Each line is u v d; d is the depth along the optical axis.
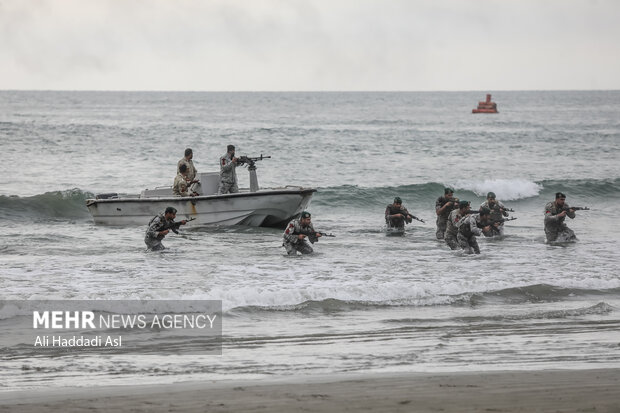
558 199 66.12
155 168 128.38
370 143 180.12
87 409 20.86
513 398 21.41
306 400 21.59
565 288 46.53
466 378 24.67
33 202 82.81
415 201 96.94
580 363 28.77
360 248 61.72
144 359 29.98
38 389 24.91
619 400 21.05
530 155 164.00
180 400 21.84
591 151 173.75
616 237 70.44
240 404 21.23
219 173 73.62
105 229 70.88
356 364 28.97
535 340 33.53
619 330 35.88
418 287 44.88
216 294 41.72
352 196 95.75
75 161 135.75
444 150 169.25
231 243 63.62
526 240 67.56
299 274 50.06
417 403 20.95
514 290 45.47
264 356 30.52
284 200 70.69
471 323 37.50
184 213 70.19
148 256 56.72
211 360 29.83
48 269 51.06
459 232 59.72
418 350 31.58
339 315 39.28
